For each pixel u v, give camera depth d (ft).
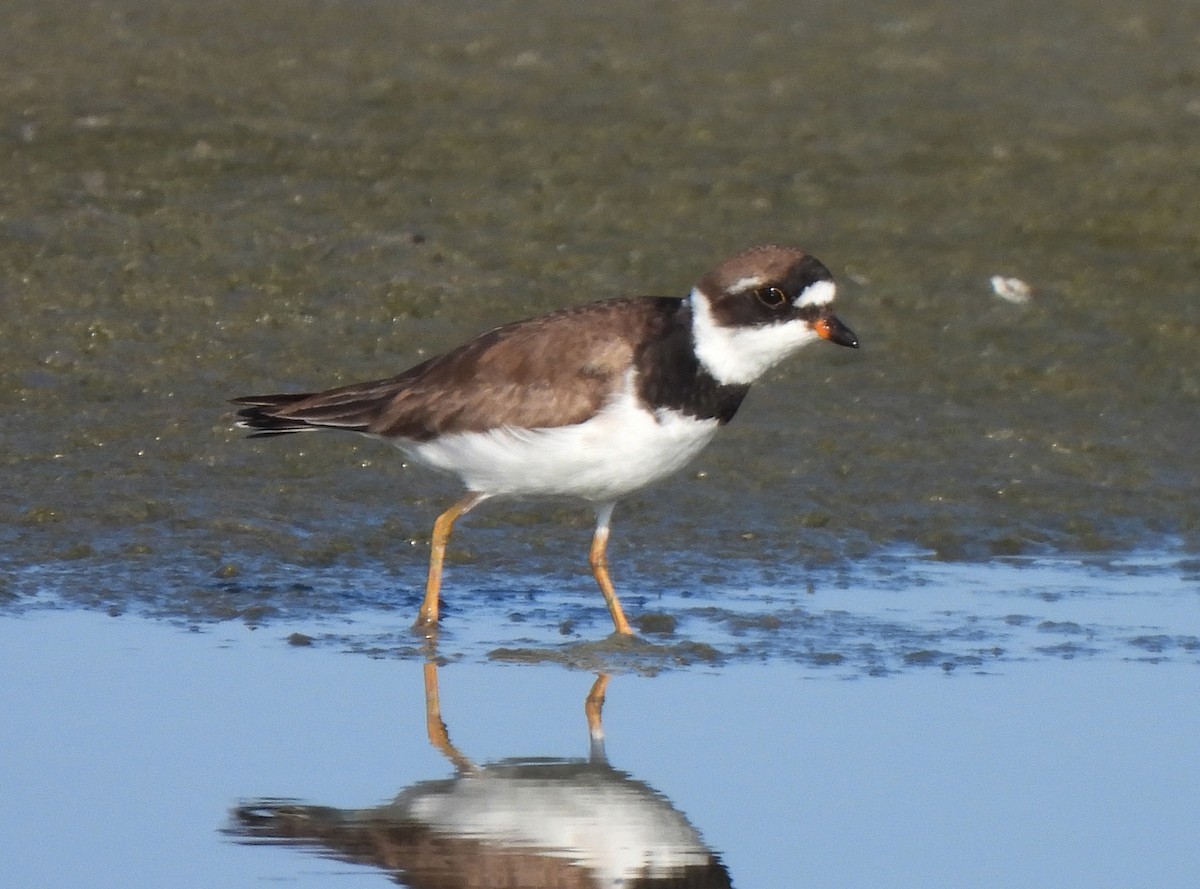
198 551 40.42
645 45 76.48
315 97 68.08
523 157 63.77
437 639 36.45
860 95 71.87
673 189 61.93
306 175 60.75
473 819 29.35
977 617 38.29
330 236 56.34
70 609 37.27
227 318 51.31
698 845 28.73
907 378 50.75
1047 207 62.28
